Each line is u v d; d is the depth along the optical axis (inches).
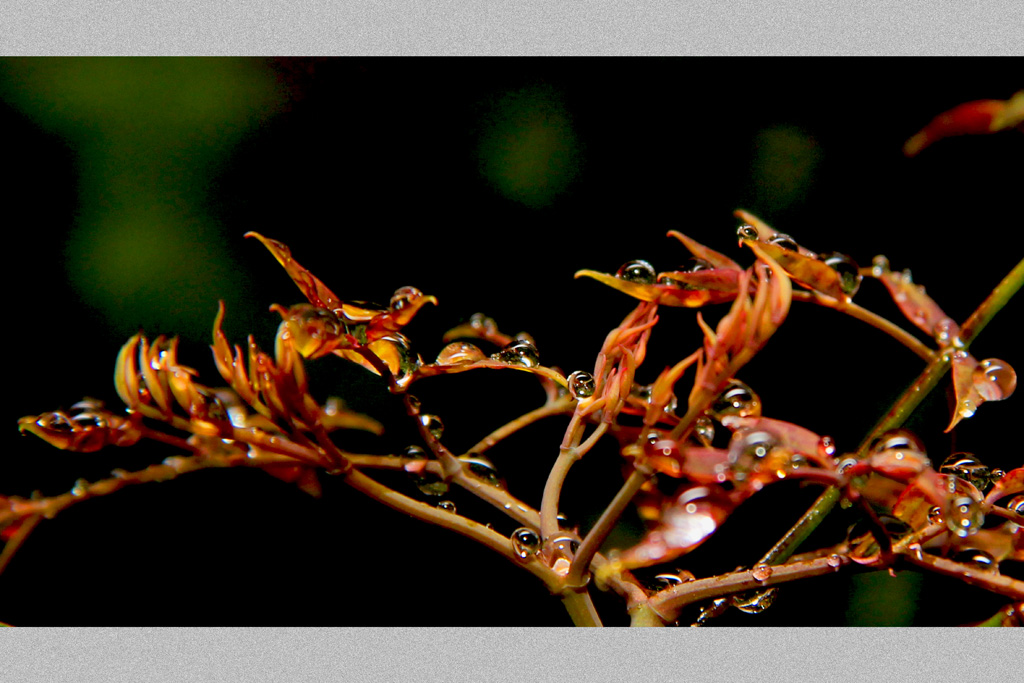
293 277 15.1
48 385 17.4
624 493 14.9
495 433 15.8
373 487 15.2
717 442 16.7
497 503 15.3
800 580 15.0
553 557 15.1
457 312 17.7
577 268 17.8
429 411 17.2
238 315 17.6
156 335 17.5
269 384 15.0
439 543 16.9
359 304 15.1
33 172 17.6
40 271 17.5
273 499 17.1
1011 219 17.8
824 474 14.7
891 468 14.7
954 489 14.8
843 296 15.6
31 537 17.0
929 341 17.4
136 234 17.6
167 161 17.8
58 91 17.7
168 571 17.1
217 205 17.8
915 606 16.5
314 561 17.0
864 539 15.1
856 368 17.5
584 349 17.7
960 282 17.7
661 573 15.7
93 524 17.1
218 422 15.0
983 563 15.0
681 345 17.4
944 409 16.0
